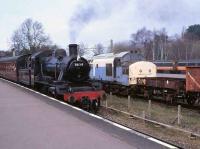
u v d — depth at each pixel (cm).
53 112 1667
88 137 1141
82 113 1638
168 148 1016
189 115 2167
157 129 1681
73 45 2498
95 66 3816
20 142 1073
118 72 3347
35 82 2895
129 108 2395
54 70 2498
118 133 1206
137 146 1030
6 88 3225
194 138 1479
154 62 3422
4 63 5112
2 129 1270
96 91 2239
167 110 2372
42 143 1058
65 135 1168
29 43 10788
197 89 2519
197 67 2520
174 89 2762
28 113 1638
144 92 3162
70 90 2202
